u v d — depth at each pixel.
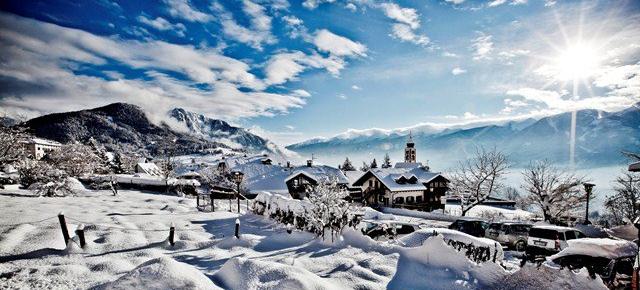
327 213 15.80
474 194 40.66
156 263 8.07
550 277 8.86
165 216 24.00
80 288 8.79
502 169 39.97
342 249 13.60
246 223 21.81
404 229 20.19
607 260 11.95
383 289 9.58
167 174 59.97
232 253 12.94
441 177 58.88
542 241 17.66
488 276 10.19
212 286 7.95
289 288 7.75
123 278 7.61
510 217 40.28
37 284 8.91
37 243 12.95
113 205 29.58
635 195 29.81
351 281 9.98
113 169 82.06
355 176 66.62
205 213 26.91
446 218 40.88
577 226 26.94
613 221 38.59
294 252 13.23
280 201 22.06
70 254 11.94
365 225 19.23
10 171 49.22
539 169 36.44
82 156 59.91
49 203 27.38
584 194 34.78
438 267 11.34
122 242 14.01
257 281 8.50
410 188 54.31
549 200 34.34
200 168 77.06
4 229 15.02
